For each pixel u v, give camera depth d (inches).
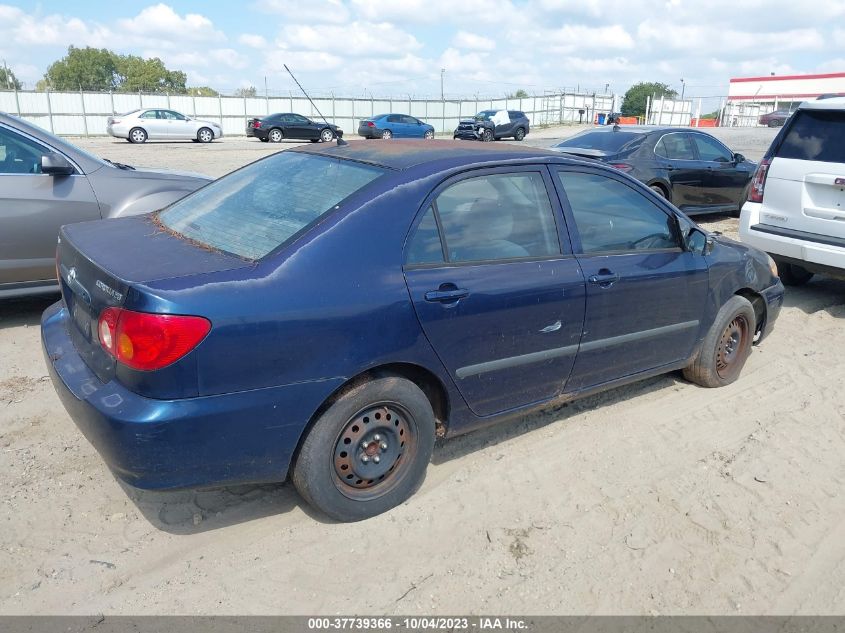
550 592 112.4
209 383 104.5
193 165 716.0
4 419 160.1
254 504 132.1
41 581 110.2
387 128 1358.3
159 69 3878.0
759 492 142.6
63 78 3814.0
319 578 113.5
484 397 138.1
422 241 125.2
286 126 1246.9
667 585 115.3
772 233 266.1
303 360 110.9
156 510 129.2
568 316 144.4
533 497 137.6
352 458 122.6
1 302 250.2
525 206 141.7
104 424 103.8
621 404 180.5
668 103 2038.6
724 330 185.6
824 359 218.5
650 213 165.2
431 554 120.0
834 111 251.4
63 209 216.5
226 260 115.2
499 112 1428.4
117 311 104.9
